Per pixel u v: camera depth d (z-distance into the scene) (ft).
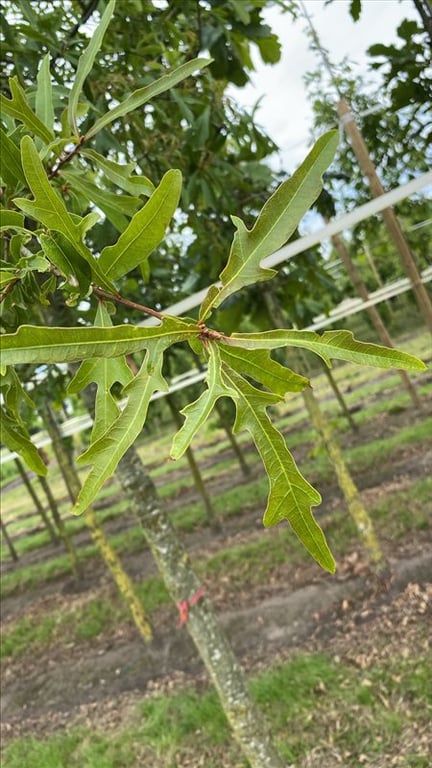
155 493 10.46
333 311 20.34
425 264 30.04
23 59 6.12
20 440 3.80
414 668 14.40
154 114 8.89
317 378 60.80
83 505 2.20
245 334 2.41
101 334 2.19
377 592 18.74
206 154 9.01
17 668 24.61
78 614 26.89
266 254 2.49
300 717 14.34
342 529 24.16
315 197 2.47
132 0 7.43
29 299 3.18
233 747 14.48
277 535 26.63
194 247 11.24
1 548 49.96
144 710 17.38
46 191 2.47
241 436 58.65
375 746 12.75
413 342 36.42
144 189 3.48
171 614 23.47
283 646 18.39
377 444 34.63
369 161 8.78
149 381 2.28
